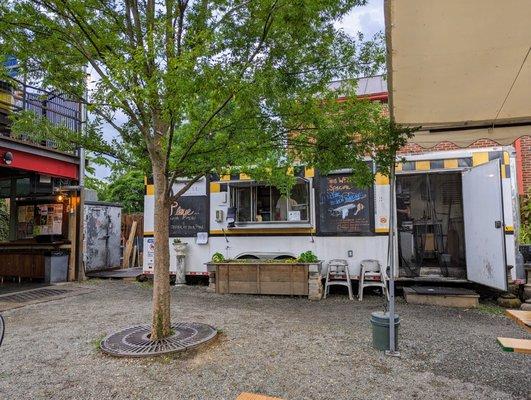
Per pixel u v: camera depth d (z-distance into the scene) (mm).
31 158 9750
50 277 10297
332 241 8391
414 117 4945
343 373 4066
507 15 2850
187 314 6543
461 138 5738
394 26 2988
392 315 4645
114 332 5430
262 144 5105
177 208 9625
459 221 9164
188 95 3768
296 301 7723
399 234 8977
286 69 4914
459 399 3510
